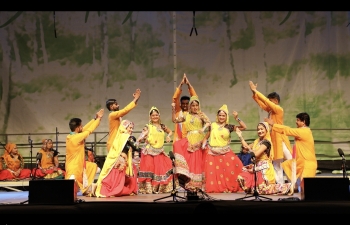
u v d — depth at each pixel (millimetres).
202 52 10664
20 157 9867
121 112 7543
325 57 10477
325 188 5645
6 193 8484
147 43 10727
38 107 10695
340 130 10344
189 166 7039
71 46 10742
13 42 10711
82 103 10703
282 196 6496
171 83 10672
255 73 10594
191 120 7145
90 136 10594
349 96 10398
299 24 10547
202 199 5988
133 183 7066
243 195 6680
